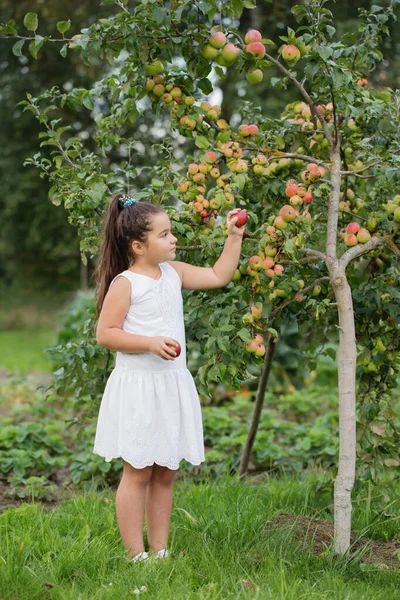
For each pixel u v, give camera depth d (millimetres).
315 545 3064
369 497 3420
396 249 3166
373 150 3203
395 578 2762
